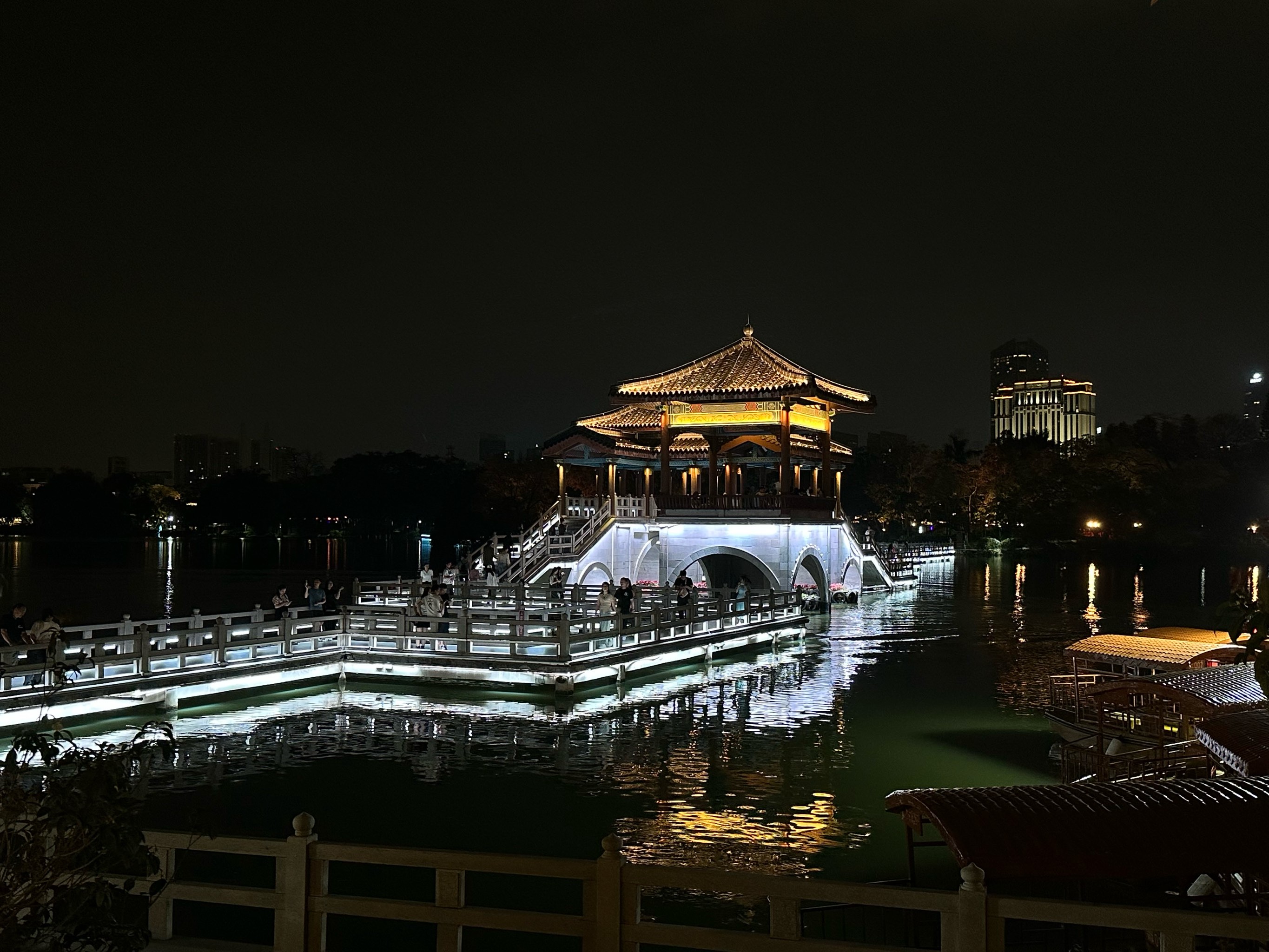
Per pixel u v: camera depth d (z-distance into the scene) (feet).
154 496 594.65
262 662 97.25
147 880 29.50
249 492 552.82
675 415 172.86
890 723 90.27
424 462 540.11
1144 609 194.90
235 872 54.49
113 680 85.76
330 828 60.80
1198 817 37.11
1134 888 45.16
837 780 71.51
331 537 603.67
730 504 163.84
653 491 250.98
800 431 180.14
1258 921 22.82
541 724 89.04
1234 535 361.51
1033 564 351.25
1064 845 35.96
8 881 23.67
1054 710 83.82
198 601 213.66
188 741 81.00
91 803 23.40
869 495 410.72
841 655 134.10
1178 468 376.48
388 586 137.80
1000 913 24.27
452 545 387.96
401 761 75.82
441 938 27.61
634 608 128.16
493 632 120.78
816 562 182.60
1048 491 391.45
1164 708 69.21
